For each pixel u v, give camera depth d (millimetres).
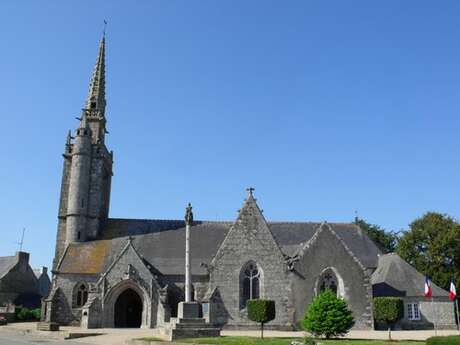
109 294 41000
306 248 40531
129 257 42188
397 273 44531
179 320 29406
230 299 39250
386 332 35969
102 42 60094
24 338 31734
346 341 24750
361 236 51062
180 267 44438
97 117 55500
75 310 44000
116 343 27375
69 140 54344
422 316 42125
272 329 38312
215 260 40219
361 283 39531
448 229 56344
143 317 40688
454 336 19578
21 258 71750
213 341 24578
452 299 40188
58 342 28250
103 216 53906
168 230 50344
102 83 58188
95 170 52656
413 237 58562
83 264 46000
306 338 24719
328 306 27438
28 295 70750
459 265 55500
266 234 41094
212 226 50469
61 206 51938
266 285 39656
